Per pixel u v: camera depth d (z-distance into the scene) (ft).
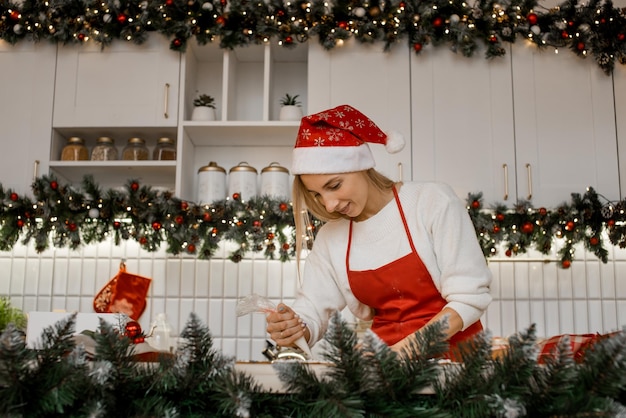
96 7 9.00
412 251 4.87
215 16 9.00
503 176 9.02
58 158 9.50
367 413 2.63
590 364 2.55
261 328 9.73
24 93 9.34
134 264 9.88
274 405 2.78
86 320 4.12
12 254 9.93
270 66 9.50
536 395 2.55
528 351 2.55
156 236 8.91
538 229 8.86
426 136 9.11
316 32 9.07
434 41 9.08
